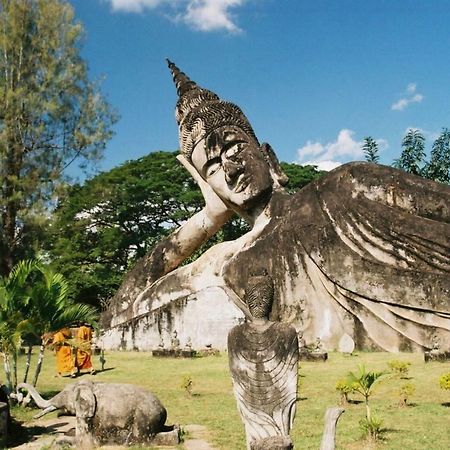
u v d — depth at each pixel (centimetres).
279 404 567
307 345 1123
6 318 1085
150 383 1195
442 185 1109
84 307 1151
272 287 611
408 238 1068
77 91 2695
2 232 2561
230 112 1334
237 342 587
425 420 859
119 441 806
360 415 902
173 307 1379
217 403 1038
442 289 1010
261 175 1284
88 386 836
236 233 3266
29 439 891
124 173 3503
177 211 3488
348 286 1086
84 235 3522
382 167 1143
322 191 1181
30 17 2686
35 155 2639
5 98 2567
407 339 1034
